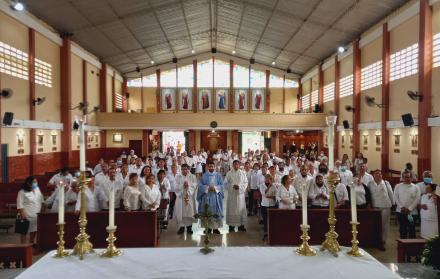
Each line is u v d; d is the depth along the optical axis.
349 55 21.39
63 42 19.36
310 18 18.69
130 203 7.99
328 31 20.00
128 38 22.98
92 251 4.14
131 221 7.78
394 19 15.72
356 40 19.94
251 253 4.10
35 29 16.27
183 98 31.47
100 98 26.33
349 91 21.48
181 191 9.62
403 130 15.32
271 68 31.91
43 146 17.22
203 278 3.40
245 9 20.27
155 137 31.05
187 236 9.34
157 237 8.53
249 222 11.01
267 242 8.70
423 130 13.28
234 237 9.27
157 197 8.38
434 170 13.00
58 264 3.76
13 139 14.62
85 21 18.38
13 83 14.57
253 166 12.37
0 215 10.32
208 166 9.33
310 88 29.69
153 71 31.61
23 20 15.17
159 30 23.20
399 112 15.69
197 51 30.98
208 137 32.44
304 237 4.13
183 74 31.58
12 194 10.63
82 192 4.18
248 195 12.34
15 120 14.56
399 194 8.09
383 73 16.70
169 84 31.53
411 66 14.66
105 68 26.55
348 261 3.86
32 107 15.99
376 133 17.94
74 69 21.03
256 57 30.39
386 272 3.56
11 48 14.41
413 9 14.14
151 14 19.97
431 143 13.20
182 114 26.20
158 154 21.30
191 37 26.75
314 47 23.70
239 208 9.84
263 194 9.31
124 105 31.47
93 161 24.86
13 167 14.59
